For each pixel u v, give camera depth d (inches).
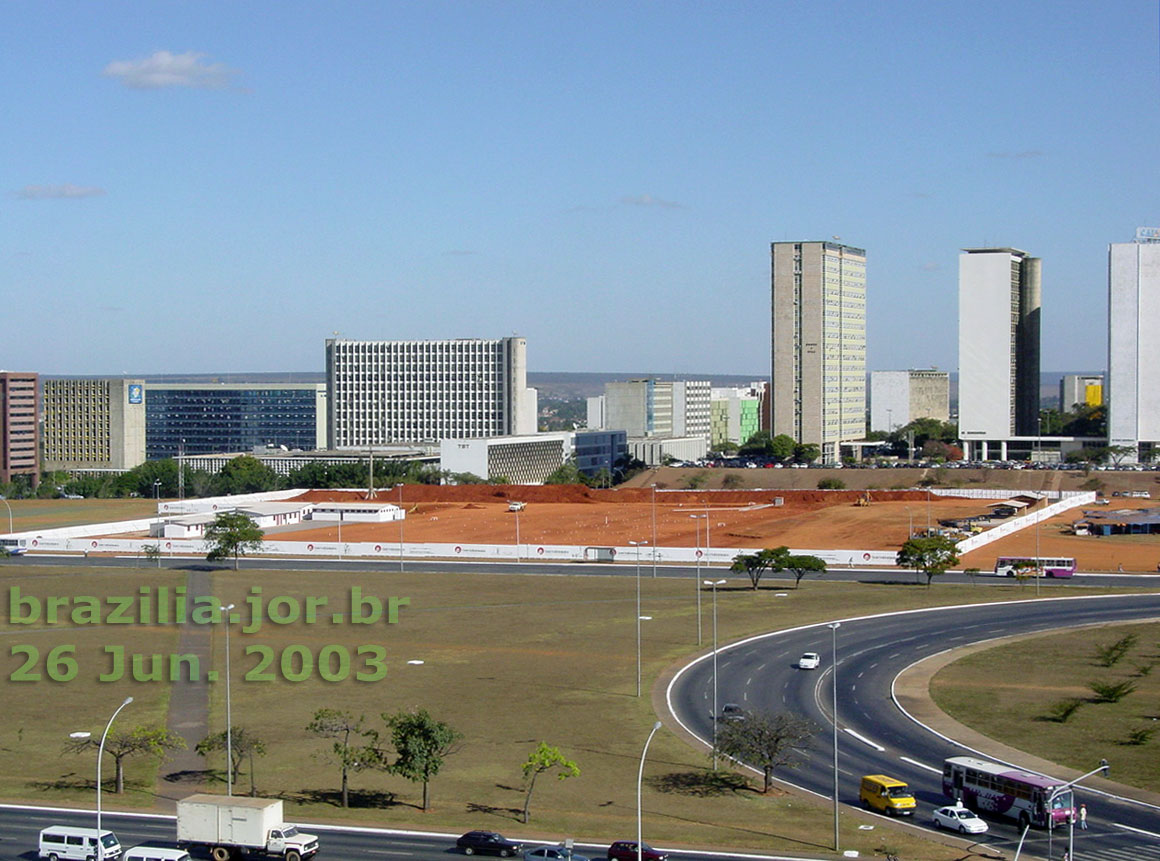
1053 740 5718.5
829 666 7150.6
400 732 4896.7
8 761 5472.4
